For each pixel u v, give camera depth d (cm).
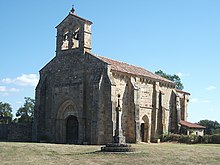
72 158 2798
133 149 3247
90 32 5322
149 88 5831
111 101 4781
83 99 5047
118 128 3409
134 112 5225
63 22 5497
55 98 5422
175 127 6412
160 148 3712
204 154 3247
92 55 5091
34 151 3216
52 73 5547
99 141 4722
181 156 3045
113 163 2573
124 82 5272
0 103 10619
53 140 5366
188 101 7344
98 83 4819
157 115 5938
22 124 5822
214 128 10525
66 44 5572
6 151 3134
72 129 5266
